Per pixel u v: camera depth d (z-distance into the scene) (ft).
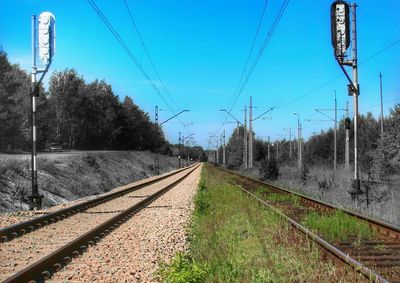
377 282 26.23
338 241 42.34
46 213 67.82
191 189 117.08
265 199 85.30
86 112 386.52
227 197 80.48
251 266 31.04
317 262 32.30
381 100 170.91
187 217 61.98
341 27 85.05
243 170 252.21
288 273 29.78
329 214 59.52
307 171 149.38
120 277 30.66
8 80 256.32
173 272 25.13
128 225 55.26
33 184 78.33
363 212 66.69
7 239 44.50
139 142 481.87
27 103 278.05
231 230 45.75
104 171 177.06
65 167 136.15
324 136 288.71
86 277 30.53
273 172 170.81
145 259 36.29
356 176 83.56
